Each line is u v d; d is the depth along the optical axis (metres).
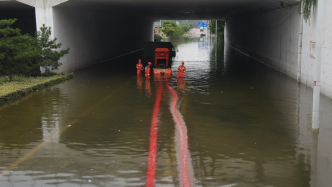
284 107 13.42
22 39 17.75
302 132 10.25
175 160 8.20
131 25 44.19
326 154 8.49
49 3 21.08
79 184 6.98
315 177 7.22
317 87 10.34
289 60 21.92
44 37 20.05
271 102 14.34
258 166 7.80
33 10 27.47
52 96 15.68
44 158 8.36
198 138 9.78
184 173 7.46
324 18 15.28
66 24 23.28
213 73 23.62
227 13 42.62
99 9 28.53
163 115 12.31
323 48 15.37
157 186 6.87
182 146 9.13
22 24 31.16
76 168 7.76
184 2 24.45
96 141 9.58
